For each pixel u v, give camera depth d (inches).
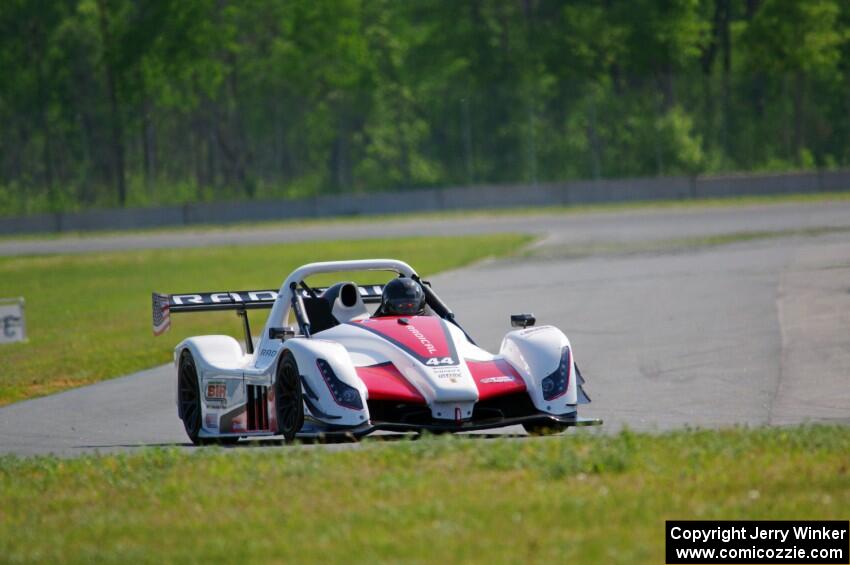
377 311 1544.0
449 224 7209.6
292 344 1344.7
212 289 4274.1
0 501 1034.1
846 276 3117.6
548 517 834.2
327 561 754.8
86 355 2785.4
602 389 1836.9
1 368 2664.9
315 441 1272.1
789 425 1395.2
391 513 853.8
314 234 7071.9
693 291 3073.3
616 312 2773.1
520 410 1384.1
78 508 978.1
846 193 7549.2
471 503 882.8
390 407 1346.0
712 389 1777.8
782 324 2385.6
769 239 4562.0
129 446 1576.0
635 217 6633.9
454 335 1434.5
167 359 2608.3
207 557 779.4
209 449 1272.1
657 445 1096.8
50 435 1728.6
